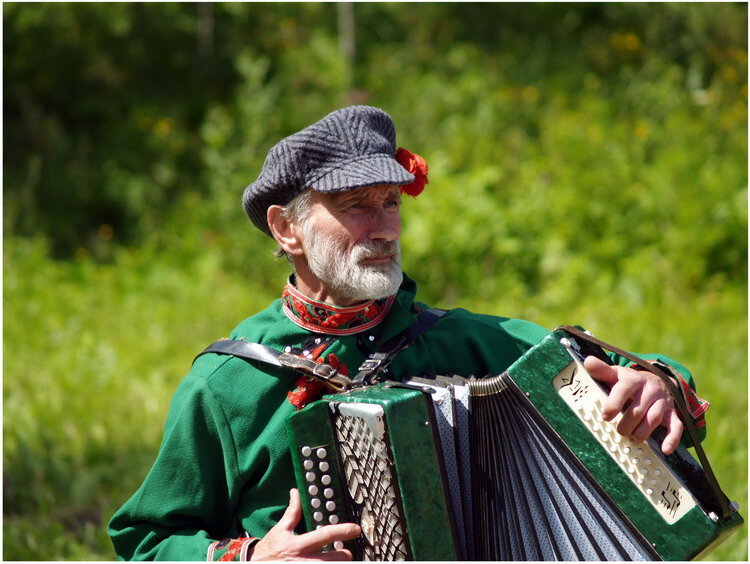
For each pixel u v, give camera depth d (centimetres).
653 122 1858
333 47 2042
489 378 443
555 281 1520
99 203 1864
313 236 470
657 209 1589
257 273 1659
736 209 1531
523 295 1505
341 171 459
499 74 2031
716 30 2064
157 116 1955
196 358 512
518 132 1838
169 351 1349
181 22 2003
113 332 1413
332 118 475
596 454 424
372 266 464
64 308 1493
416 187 496
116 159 1902
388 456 419
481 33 2166
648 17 2127
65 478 992
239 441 479
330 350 487
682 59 2062
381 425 418
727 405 1020
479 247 1560
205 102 1998
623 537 420
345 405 429
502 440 439
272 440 474
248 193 498
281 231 491
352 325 492
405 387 440
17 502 970
